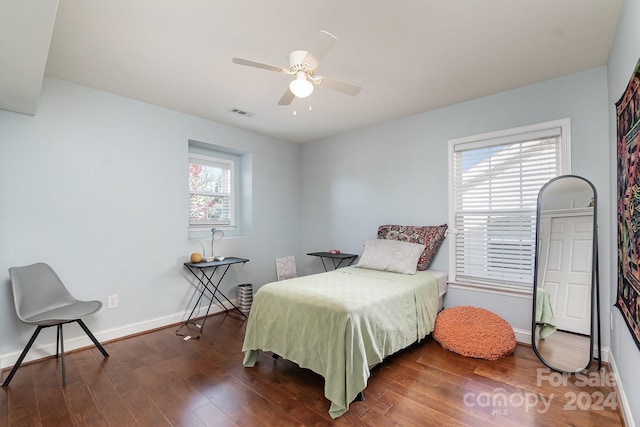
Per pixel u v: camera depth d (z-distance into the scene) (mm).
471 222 3111
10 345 2363
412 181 3529
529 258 2770
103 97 2836
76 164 2680
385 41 2055
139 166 3068
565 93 2561
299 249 4836
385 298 2268
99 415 1799
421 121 3455
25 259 2428
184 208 3432
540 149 2715
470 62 2334
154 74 2514
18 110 2355
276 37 2010
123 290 2959
